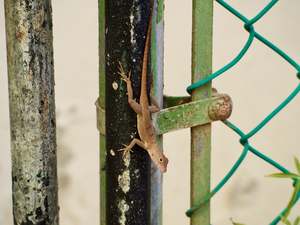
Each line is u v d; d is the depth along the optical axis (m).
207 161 1.65
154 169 1.65
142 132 1.64
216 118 1.64
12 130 1.62
